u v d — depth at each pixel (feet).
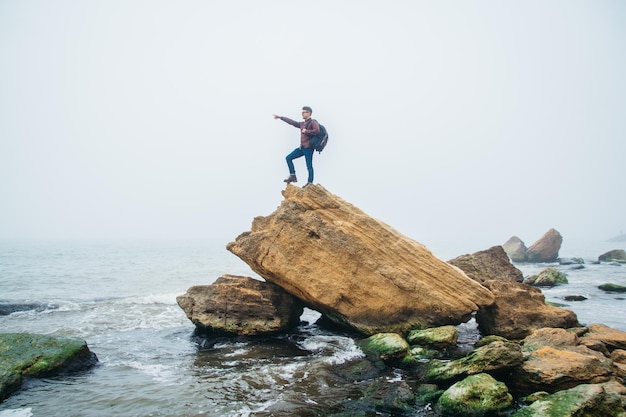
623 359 47.32
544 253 228.63
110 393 42.14
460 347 57.21
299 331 68.18
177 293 111.86
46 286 123.24
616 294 110.83
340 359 52.13
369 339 56.03
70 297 104.47
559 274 136.36
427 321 60.54
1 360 45.21
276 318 64.85
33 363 45.83
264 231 66.03
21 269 169.89
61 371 47.34
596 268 192.65
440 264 62.34
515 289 65.67
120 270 174.81
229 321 64.18
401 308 61.05
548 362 41.68
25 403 39.86
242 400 40.22
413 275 61.31
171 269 182.91
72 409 38.52
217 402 39.75
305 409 38.11
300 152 64.95
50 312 85.51
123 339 65.10
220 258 266.57
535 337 52.24
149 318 80.74
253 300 64.90
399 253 61.82
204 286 67.56
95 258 249.75
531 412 33.30
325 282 61.57
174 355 56.13
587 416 32.07
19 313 84.17
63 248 402.93
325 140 63.16
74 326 73.77
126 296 107.04
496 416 35.60
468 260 96.07
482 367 41.68
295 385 43.96
